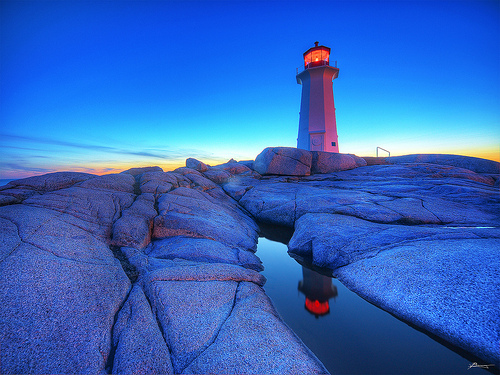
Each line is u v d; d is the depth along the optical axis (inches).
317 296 220.8
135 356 126.7
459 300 170.1
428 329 166.7
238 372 123.0
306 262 300.5
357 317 188.7
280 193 522.9
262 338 147.5
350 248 273.3
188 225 321.4
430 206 379.9
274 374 123.5
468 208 378.6
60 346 122.1
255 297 199.5
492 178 610.5
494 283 171.8
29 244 192.9
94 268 191.9
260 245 361.7
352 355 150.6
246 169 759.7
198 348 136.4
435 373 135.6
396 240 267.4
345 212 372.8
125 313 158.4
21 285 149.6
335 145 1145.4
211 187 562.9
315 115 1127.0
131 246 264.1
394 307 189.6
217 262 255.3
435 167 651.5
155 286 187.9
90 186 375.6
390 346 158.6
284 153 745.0
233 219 406.3
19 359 111.2
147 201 371.9
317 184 596.1
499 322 148.4
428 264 208.8
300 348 146.8
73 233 236.8
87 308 150.3
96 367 118.1
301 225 369.4
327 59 1182.3
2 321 124.9
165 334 145.9
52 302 145.0
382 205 386.0
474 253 210.4
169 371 122.4
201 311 167.0
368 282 221.8
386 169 681.0
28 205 281.6
